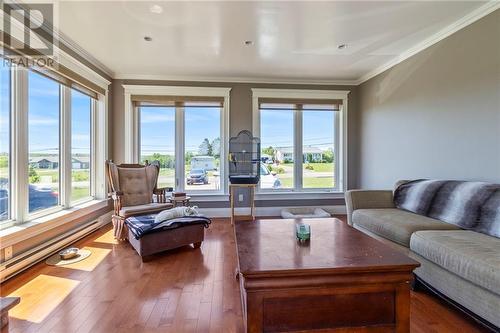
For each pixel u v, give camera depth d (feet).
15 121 8.25
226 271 8.34
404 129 12.11
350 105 16.29
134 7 8.24
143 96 14.83
